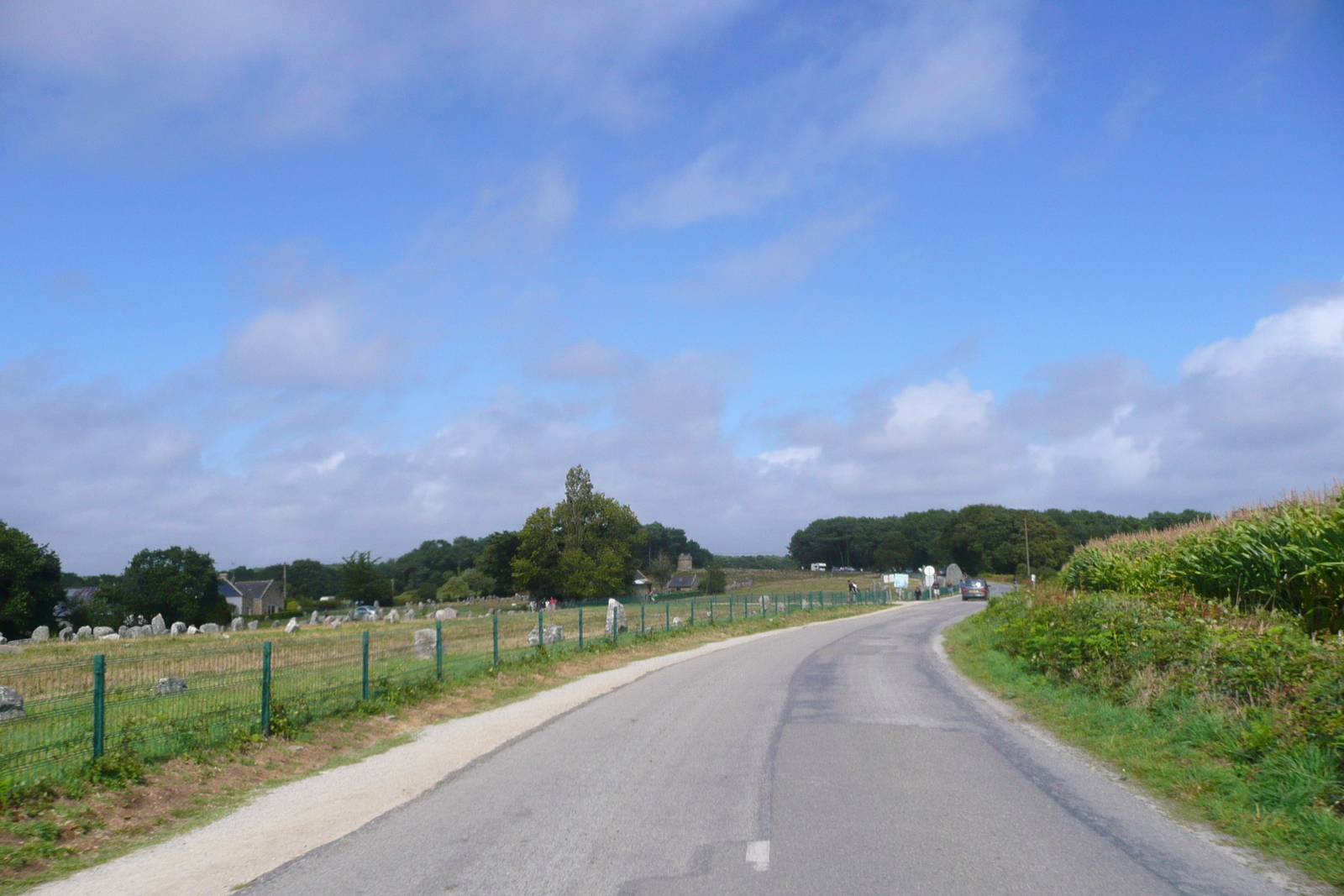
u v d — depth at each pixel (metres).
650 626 29.91
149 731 9.27
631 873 5.57
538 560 74.38
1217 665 9.69
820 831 6.40
